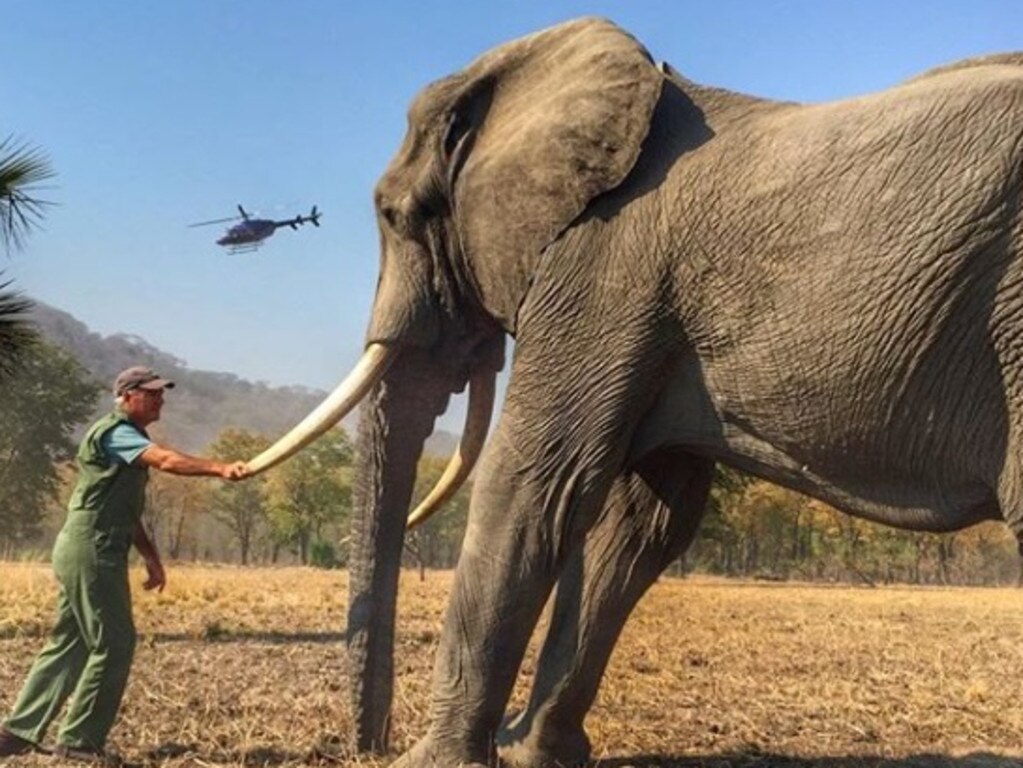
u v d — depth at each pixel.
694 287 5.53
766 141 5.54
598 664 6.65
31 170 12.60
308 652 12.00
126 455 6.59
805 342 5.26
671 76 6.08
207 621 15.41
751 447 5.66
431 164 6.59
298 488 95.75
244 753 6.87
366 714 6.78
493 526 5.81
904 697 10.40
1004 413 4.99
